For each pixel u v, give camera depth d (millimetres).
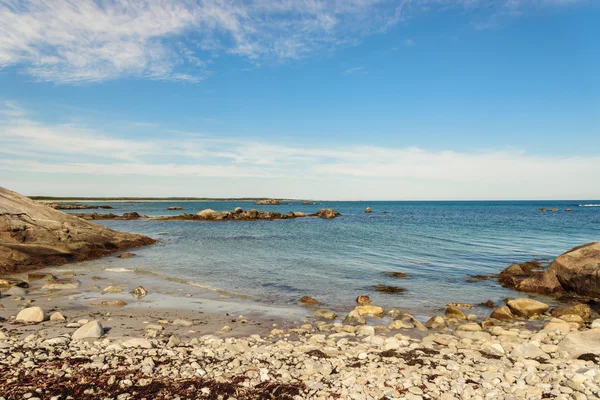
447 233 45500
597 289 17172
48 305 13859
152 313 13359
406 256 28125
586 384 7566
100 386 6969
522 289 18875
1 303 13844
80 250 26062
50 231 26266
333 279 20375
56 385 6902
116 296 15672
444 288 18922
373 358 9281
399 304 16016
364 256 28062
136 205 184250
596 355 9508
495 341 10953
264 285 18781
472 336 11648
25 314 11617
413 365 8891
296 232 48594
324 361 8922
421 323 13188
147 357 8578
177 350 9281
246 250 31109
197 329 11680
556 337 11508
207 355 9039
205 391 7016
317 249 31828
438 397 7117
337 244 35250
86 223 31375
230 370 8109
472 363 9086
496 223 63844
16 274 19797
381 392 7238
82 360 8180
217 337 10875
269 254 28891
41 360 8070
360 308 14711
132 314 13094
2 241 23250
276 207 170625
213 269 22625
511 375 8070
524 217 84812
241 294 16922
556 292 18344
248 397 6891
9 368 7547
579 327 12992
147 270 21969
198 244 35188
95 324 10375
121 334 10656
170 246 33375
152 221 71938
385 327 12664
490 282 20359
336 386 7461
